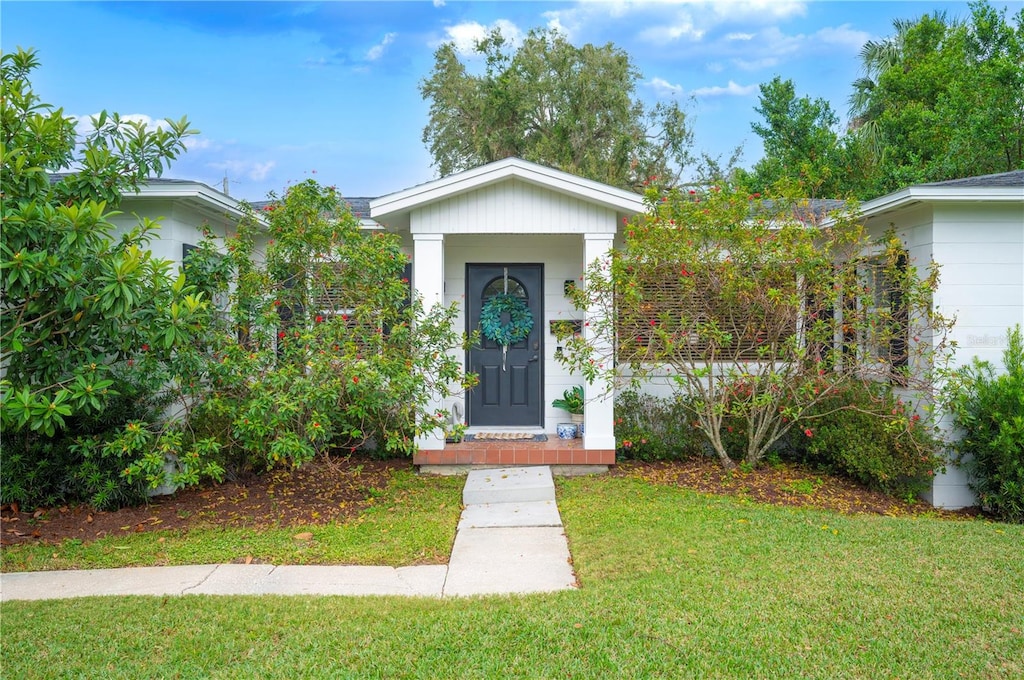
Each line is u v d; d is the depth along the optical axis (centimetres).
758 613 403
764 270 717
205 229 701
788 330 759
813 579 454
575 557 522
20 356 565
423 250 806
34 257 467
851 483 765
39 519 628
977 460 716
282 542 569
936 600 418
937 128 1753
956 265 741
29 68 590
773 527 573
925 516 694
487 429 949
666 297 764
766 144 2147
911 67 2069
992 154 1543
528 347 955
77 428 652
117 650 372
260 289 701
